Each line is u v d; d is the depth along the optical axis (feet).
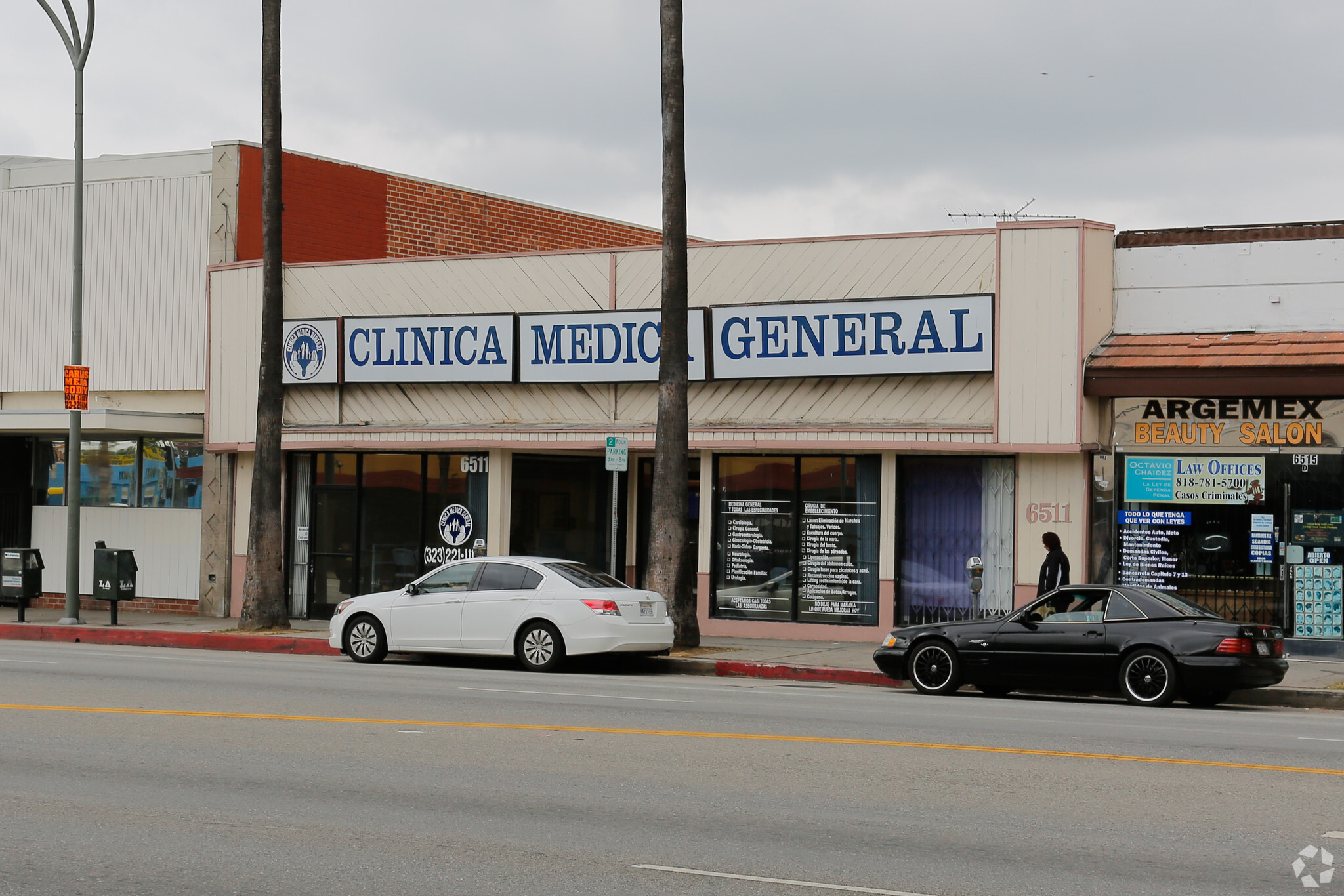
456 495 82.94
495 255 81.51
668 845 25.95
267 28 76.02
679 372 68.03
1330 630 64.49
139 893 22.54
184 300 90.58
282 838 26.45
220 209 89.30
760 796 30.78
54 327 94.84
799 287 73.92
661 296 76.38
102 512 94.22
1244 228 67.67
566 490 84.58
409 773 33.35
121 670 57.67
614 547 68.28
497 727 41.11
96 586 80.94
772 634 74.90
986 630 54.85
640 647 61.31
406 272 83.87
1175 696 51.19
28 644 75.00
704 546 76.38
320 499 86.94
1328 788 32.24
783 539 75.05
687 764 35.01
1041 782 32.78
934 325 69.82
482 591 62.64
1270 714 50.31
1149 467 67.67
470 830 27.20
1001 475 70.69
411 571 84.07
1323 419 64.85
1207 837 26.96
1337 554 64.49
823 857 25.12
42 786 31.50
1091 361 67.46
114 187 92.89
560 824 27.81
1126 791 31.71
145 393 92.22
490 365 80.38
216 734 39.37
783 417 74.23
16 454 97.81
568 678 58.65
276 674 57.57
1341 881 23.68
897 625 72.33
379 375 83.20
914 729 42.32
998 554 70.69
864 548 73.31
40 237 95.40
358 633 65.00
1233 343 66.33
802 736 40.16
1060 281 67.92
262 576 77.56
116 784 31.76
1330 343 64.44
